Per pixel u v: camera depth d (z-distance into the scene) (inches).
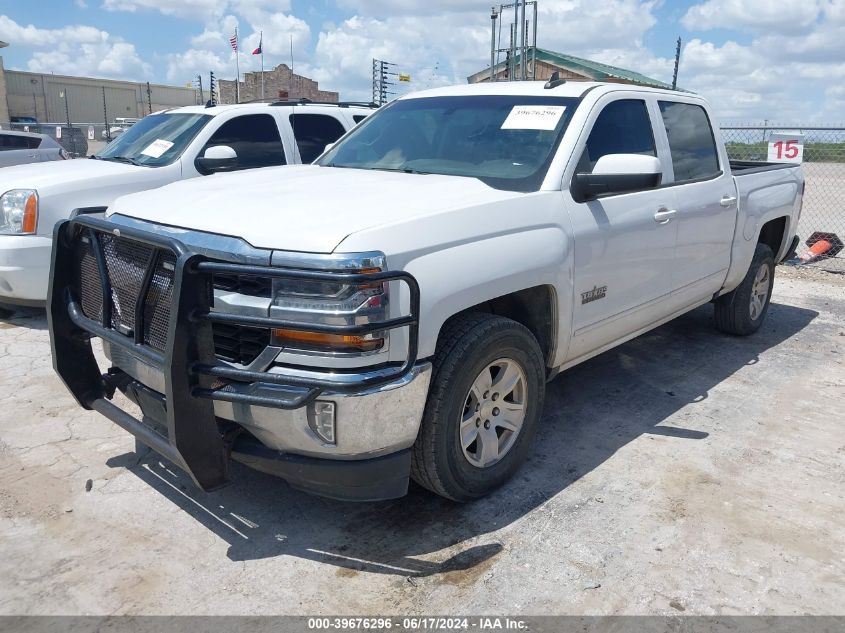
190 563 119.2
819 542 127.3
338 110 319.9
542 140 155.0
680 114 192.9
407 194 131.9
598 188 144.9
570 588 113.7
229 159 228.1
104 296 126.0
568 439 166.1
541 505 137.4
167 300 113.6
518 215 134.6
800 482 148.3
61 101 1882.4
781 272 364.8
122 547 123.0
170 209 127.6
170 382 105.9
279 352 108.5
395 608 108.9
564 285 143.6
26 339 234.4
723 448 162.9
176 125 293.0
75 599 110.0
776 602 111.5
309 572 117.3
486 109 170.9
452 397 122.8
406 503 138.1
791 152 382.0
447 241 119.9
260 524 130.7
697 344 239.6
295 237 109.0
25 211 235.6
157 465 150.9
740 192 213.3
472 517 133.3
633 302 169.6
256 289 110.3
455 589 113.3
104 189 250.7
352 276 103.5
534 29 525.7
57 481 143.8
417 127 175.9
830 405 189.9
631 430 171.6
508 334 130.9
